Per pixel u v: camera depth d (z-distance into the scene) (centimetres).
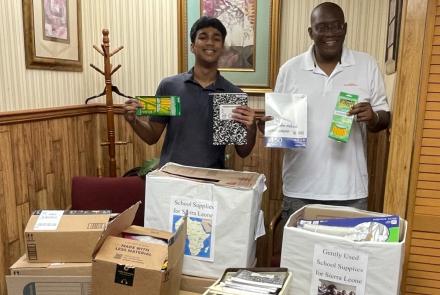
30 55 216
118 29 278
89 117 280
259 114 255
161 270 116
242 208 129
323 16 176
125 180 195
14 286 133
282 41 261
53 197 240
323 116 182
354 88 181
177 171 148
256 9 257
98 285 120
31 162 219
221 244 132
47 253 135
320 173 184
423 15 145
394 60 188
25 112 210
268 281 116
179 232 123
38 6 222
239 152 187
